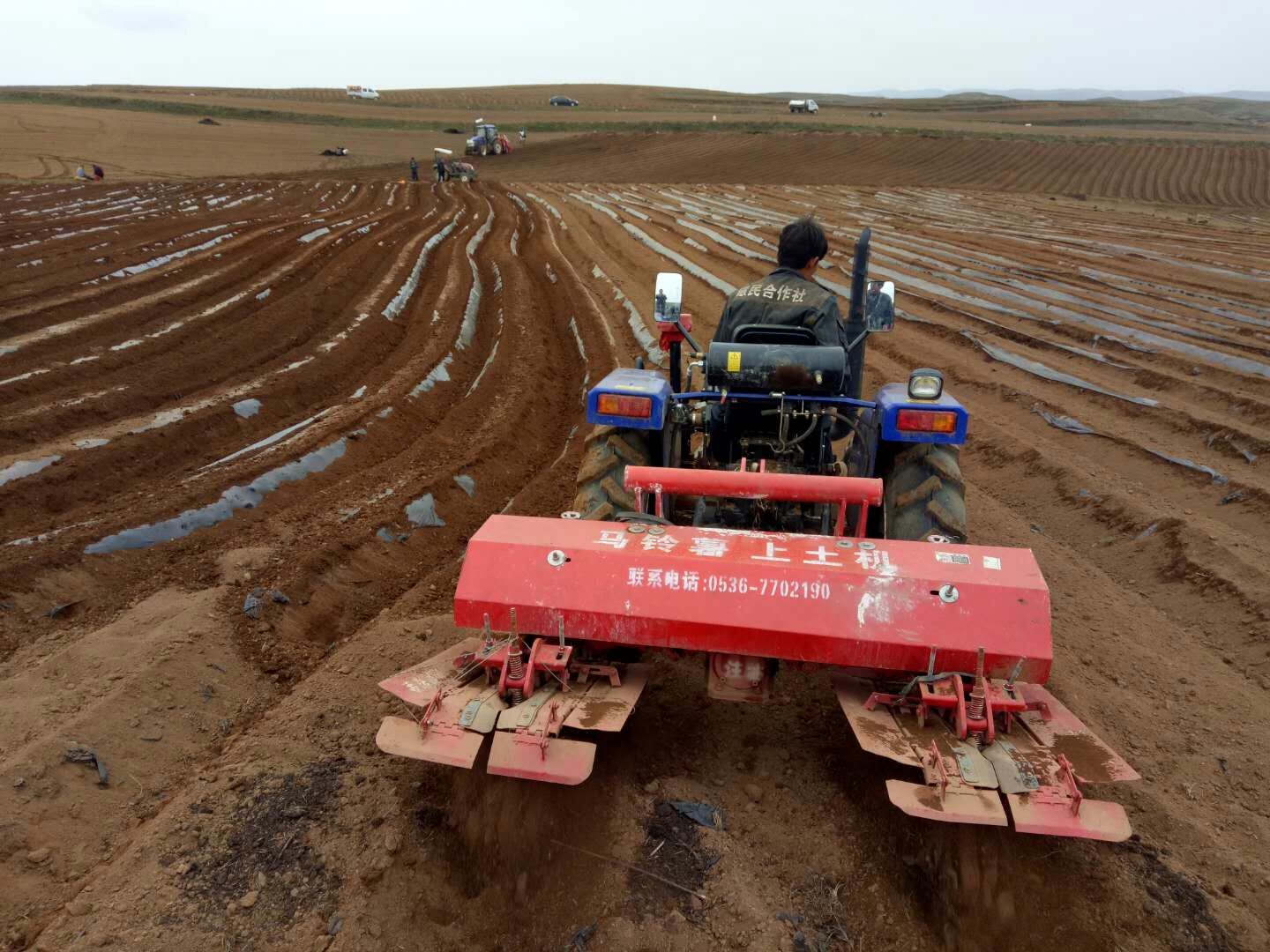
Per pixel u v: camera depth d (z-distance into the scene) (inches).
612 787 124.7
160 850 113.1
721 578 113.3
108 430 278.2
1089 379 376.5
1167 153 2022.6
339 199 1197.7
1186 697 156.4
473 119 3208.7
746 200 1227.2
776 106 4306.1
